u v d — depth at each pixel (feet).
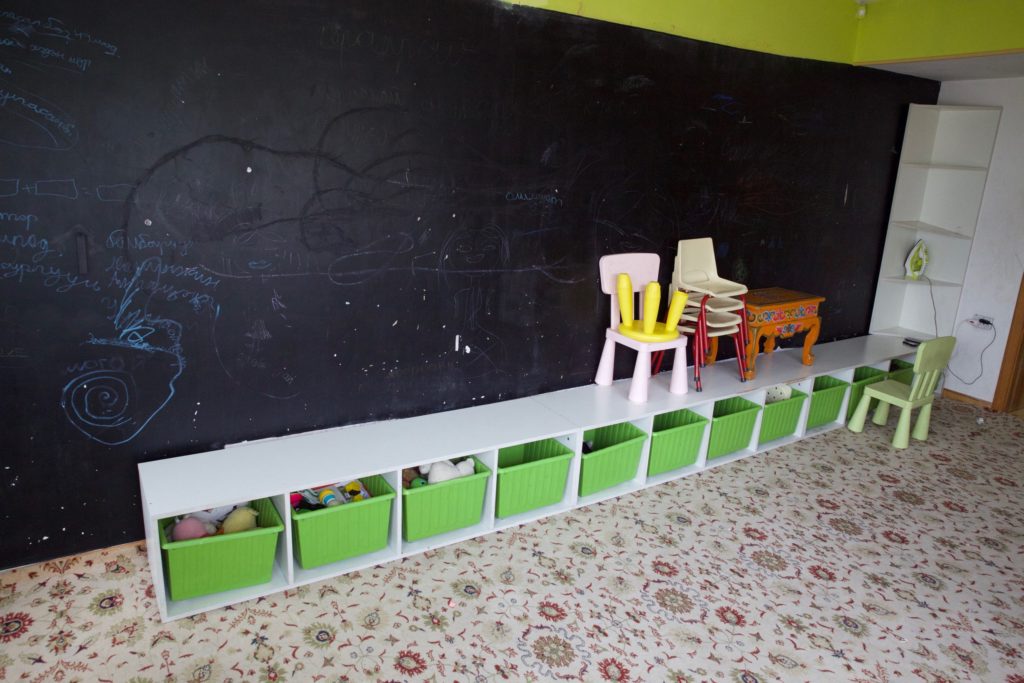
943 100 14.87
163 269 7.49
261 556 7.43
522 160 9.62
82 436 7.52
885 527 9.64
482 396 10.25
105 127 6.89
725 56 11.28
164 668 6.46
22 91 6.48
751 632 7.46
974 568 8.80
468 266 9.55
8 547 7.46
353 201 8.41
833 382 13.12
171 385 7.85
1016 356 13.88
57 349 7.17
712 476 10.85
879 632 7.57
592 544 8.85
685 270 11.40
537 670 6.74
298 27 7.59
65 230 6.93
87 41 6.64
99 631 6.85
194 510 6.85
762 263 13.05
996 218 14.02
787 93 12.29
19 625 6.86
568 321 10.82
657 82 10.64
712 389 11.18
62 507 7.62
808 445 12.16
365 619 7.29
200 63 7.17
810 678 6.85
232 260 7.84
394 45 8.23
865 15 12.80
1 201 6.61
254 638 6.91
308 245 8.25
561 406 10.20
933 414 13.93
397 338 9.23
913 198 14.93
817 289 14.20
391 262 8.89
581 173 10.25
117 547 8.02
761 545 9.05
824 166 13.37
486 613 7.48
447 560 8.38
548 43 9.42
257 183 7.77
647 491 10.25
